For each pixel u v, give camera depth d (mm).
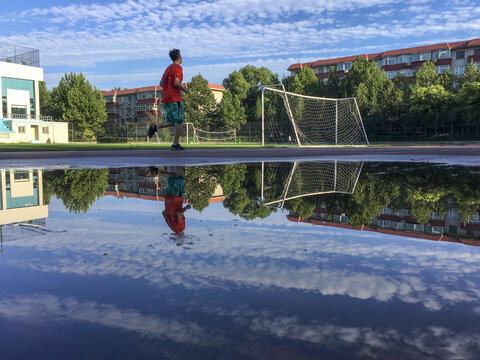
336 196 1609
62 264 657
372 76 34250
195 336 405
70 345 380
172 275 601
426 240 827
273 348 376
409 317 450
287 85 43844
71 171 3219
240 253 731
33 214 1181
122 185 2176
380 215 1129
